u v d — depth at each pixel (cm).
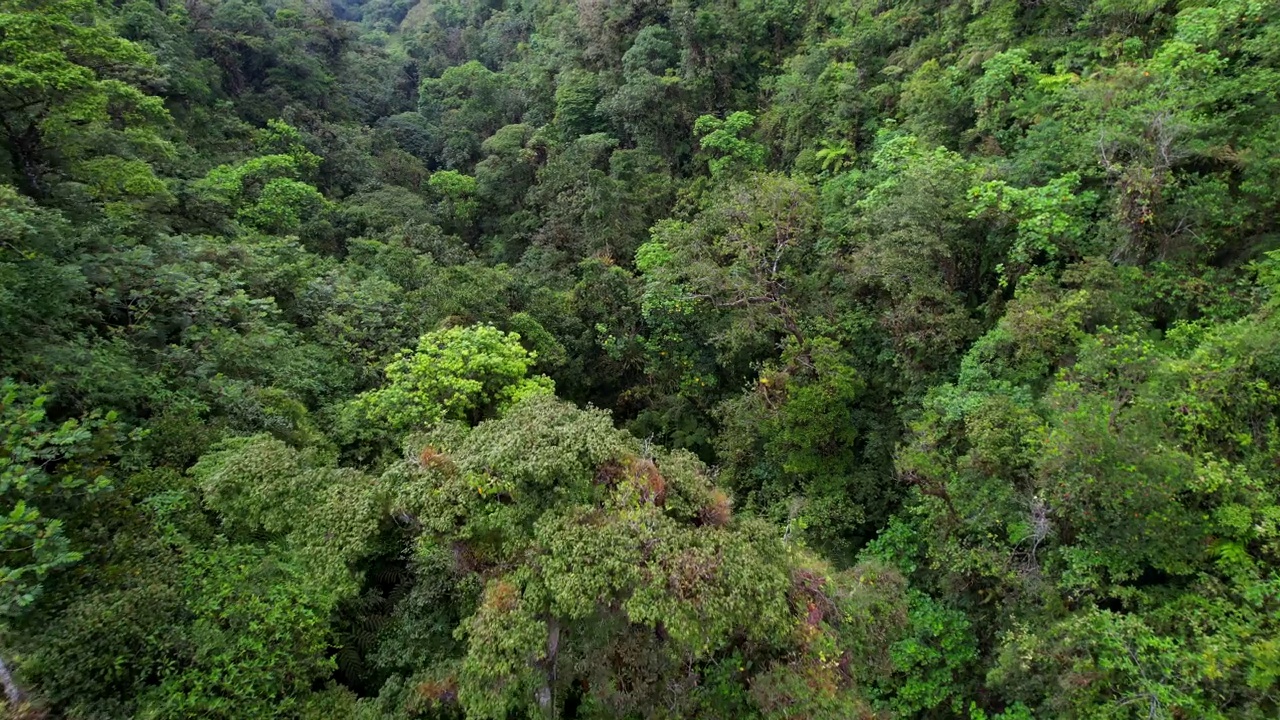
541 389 1542
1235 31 1258
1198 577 874
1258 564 816
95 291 1369
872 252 1565
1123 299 1147
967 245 1491
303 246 2434
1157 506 860
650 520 827
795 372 1655
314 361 1675
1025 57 1684
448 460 923
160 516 963
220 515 1026
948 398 1280
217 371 1412
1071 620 902
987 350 1270
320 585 921
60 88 1462
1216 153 1131
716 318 1955
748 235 1869
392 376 1511
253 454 1023
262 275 1881
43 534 761
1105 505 891
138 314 1388
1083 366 1031
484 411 1553
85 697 749
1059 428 974
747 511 1591
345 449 1460
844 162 2200
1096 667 865
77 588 834
